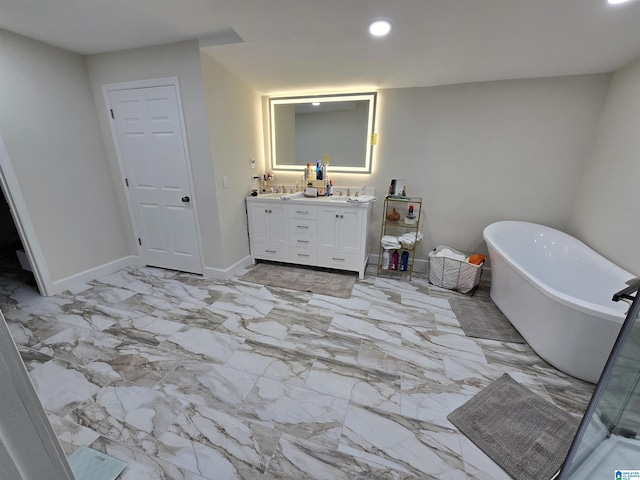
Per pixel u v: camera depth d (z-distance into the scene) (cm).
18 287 280
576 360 175
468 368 186
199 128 259
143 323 228
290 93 335
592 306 163
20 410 33
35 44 238
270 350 200
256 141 342
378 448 136
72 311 243
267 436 141
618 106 229
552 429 146
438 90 291
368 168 333
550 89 261
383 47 210
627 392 102
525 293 210
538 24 169
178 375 176
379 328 227
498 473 126
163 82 254
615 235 219
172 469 125
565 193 279
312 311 250
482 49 207
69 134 270
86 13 190
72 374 175
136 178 302
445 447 137
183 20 199
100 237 306
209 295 274
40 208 254
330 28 183
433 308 257
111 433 140
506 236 283
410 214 311
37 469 35
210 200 282
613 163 229
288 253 335
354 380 175
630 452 102
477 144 293
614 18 159
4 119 226
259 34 194
